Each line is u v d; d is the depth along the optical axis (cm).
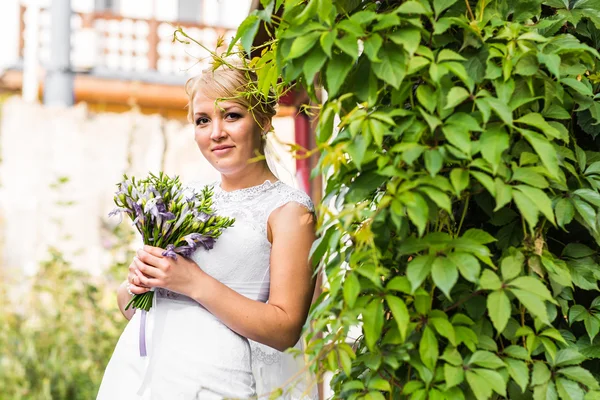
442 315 127
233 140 196
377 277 121
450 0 130
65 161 640
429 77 130
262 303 185
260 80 169
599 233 138
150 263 182
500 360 122
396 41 125
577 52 139
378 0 152
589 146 155
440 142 132
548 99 134
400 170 123
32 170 632
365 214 122
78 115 647
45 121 642
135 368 192
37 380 533
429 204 125
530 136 125
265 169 207
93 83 738
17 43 743
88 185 640
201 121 200
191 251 187
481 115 129
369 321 122
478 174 122
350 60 127
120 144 651
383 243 131
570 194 138
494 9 139
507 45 132
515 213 138
